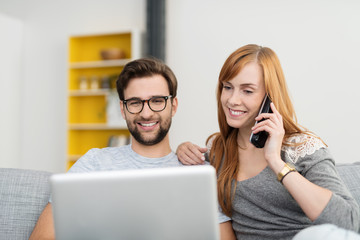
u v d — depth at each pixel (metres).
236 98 1.44
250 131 1.51
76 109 4.62
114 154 1.57
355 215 1.19
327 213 1.17
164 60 4.21
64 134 4.74
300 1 3.88
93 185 0.89
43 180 1.57
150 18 4.16
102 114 4.57
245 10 4.05
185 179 0.89
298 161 1.39
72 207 0.90
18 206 1.50
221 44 4.13
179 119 4.23
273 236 1.39
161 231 0.91
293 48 3.88
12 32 4.76
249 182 1.44
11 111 4.78
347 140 3.72
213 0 4.17
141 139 1.49
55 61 4.80
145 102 1.46
